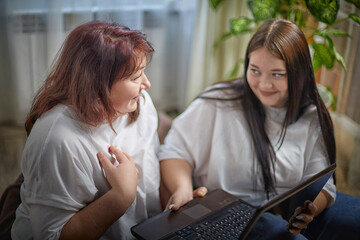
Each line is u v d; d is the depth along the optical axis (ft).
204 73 9.05
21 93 8.10
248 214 3.73
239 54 8.92
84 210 3.25
